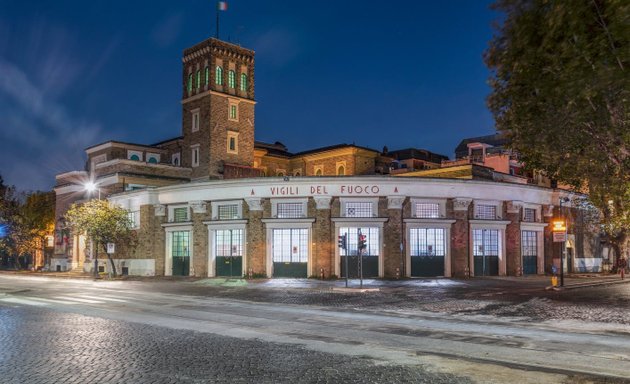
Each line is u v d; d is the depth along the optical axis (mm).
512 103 12500
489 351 12883
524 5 11047
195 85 62906
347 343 14016
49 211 71625
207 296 28656
